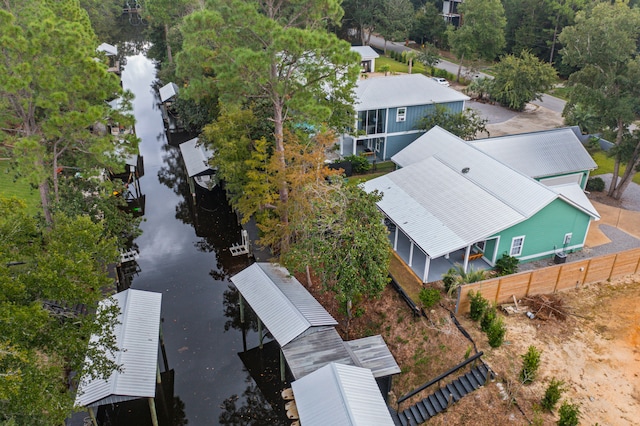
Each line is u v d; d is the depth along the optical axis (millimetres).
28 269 17750
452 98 43719
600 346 21672
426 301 23812
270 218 30297
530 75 55562
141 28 105688
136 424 20922
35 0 32562
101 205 27422
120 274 30938
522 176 29109
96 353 17844
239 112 30766
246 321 27188
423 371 21844
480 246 28594
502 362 20891
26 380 13984
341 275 22000
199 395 22438
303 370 20344
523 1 71938
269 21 25281
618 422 18203
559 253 28797
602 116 33969
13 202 17969
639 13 30922
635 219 33375
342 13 29344
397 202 30094
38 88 24547
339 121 34281
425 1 93625
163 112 59125
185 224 37094
